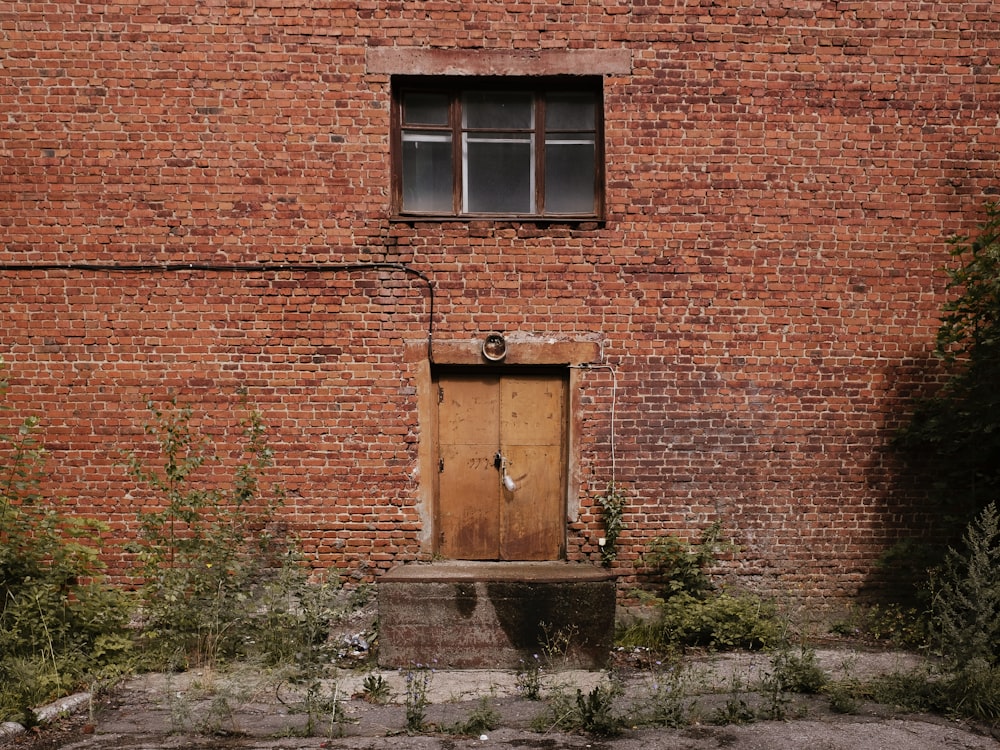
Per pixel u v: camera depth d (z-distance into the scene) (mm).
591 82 6555
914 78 6520
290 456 6465
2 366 6336
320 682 5117
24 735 4469
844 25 6477
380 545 6484
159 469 6418
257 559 6242
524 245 6484
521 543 6652
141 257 6367
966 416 6125
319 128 6383
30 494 5863
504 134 6648
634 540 6559
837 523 6617
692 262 6520
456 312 6480
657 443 6555
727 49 6453
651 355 6531
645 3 6406
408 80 6480
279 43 6336
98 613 5574
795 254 6551
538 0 6387
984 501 6207
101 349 6379
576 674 5445
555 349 6504
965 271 5871
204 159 6352
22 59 6258
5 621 5219
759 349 6559
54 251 6336
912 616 6414
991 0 6500
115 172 6328
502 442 6629
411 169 6641
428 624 5555
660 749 4309
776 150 6508
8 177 6305
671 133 6469
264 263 6406
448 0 6363
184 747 4336
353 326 6449
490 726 4586
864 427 6605
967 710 4742
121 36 6281
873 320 6598
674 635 6016
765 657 5840
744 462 6578
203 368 6414
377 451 6477
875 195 6555
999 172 6582
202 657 5641
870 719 4684
